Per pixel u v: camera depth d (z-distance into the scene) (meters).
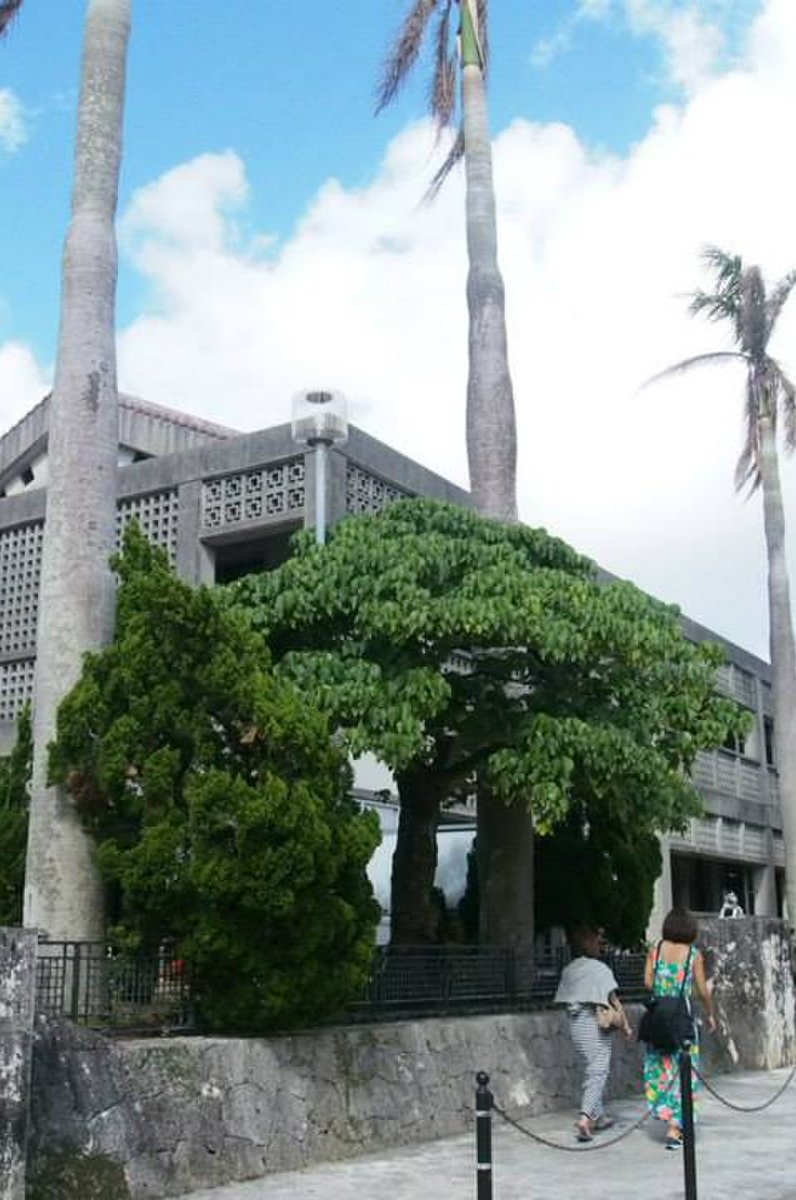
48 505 9.68
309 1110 8.84
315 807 8.48
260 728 8.62
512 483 15.48
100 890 8.99
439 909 14.97
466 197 16.41
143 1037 8.30
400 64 17.45
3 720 15.52
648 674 11.19
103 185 10.16
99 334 9.86
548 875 14.78
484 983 11.65
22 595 15.85
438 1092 10.06
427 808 12.05
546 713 10.75
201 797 8.20
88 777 8.88
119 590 9.70
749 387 25.33
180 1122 7.86
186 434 18.16
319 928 8.55
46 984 8.05
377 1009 10.21
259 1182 8.15
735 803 28.12
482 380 15.62
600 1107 10.19
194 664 8.77
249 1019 8.56
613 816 12.79
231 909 8.30
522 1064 11.17
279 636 10.75
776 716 24.64
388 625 9.97
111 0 10.51
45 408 18.69
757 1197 8.04
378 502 14.91
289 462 14.27
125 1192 7.39
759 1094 12.95
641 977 14.18
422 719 10.14
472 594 10.26
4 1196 6.46
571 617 10.27
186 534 14.77
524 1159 9.21
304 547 11.27
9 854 10.30
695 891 30.09
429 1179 8.33
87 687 8.97
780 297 25.34
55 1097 7.21
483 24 17.02
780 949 16.34
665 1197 8.00
